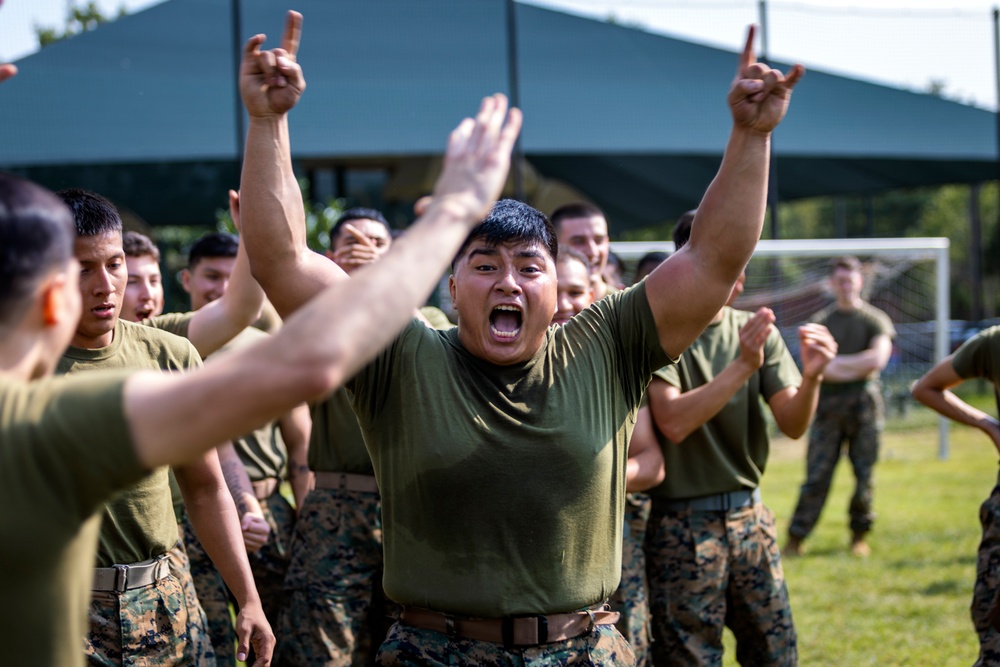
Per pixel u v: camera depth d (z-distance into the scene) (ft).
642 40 50.21
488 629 8.05
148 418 4.77
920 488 34.27
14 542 4.86
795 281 51.44
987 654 12.22
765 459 13.76
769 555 13.61
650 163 52.75
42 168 43.91
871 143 52.06
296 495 15.53
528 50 48.83
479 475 7.94
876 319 28.02
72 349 9.67
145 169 44.83
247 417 4.70
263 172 7.47
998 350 14.08
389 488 8.28
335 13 45.52
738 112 7.63
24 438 4.85
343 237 15.38
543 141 48.52
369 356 4.84
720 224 7.97
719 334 13.87
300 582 13.79
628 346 8.58
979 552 13.16
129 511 9.54
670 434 12.69
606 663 8.36
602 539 8.31
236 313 11.72
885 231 116.16
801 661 17.22
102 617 9.42
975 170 58.95
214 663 10.28
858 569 23.54
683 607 13.21
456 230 5.19
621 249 41.01
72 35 44.27
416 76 46.16
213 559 10.13
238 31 44.14
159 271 14.06
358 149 45.62
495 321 8.20
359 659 13.83
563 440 8.08
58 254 5.09
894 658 17.31
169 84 44.57
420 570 8.09
